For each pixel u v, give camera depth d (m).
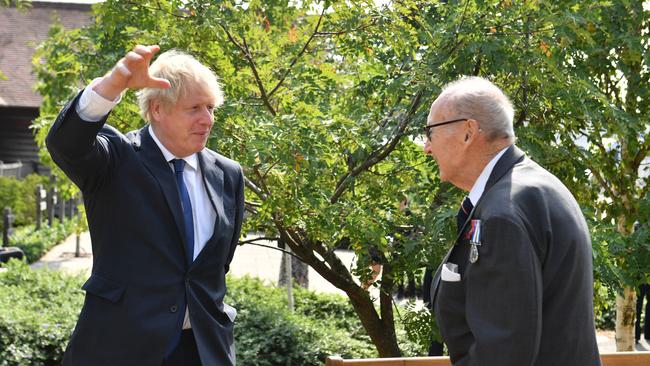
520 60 4.48
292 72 4.83
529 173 2.40
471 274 2.30
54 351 6.49
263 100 4.79
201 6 4.60
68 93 6.96
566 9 4.52
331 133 4.43
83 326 2.73
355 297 5.32
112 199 2.74
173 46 4.57
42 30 26.25
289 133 4.16
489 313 2.23
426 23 4.79
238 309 7.54
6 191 19.31
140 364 2.69
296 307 8.64
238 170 3.08
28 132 24.72
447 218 4.46
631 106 5.53
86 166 2.64
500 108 2.43
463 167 2.48
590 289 2.37
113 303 2.71
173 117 2.78
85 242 17.16
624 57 5.42
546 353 2.28
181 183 2.86
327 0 4.73
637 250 4.72
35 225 18.11
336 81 5.07
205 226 2.88
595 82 5.49
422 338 5.02
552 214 2.31
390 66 5.07
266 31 5.11
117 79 2.48
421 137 4.63
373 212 4.75
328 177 4.70
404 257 4.76
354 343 7.34
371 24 4.79
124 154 2.78
